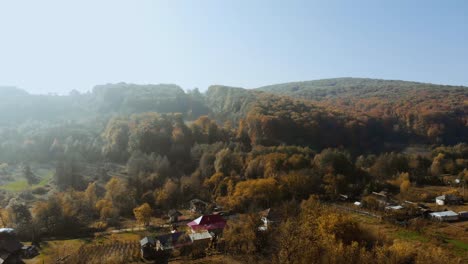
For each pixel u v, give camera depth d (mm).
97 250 65562
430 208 89812
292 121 145875
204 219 73500
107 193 97500
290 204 82312
